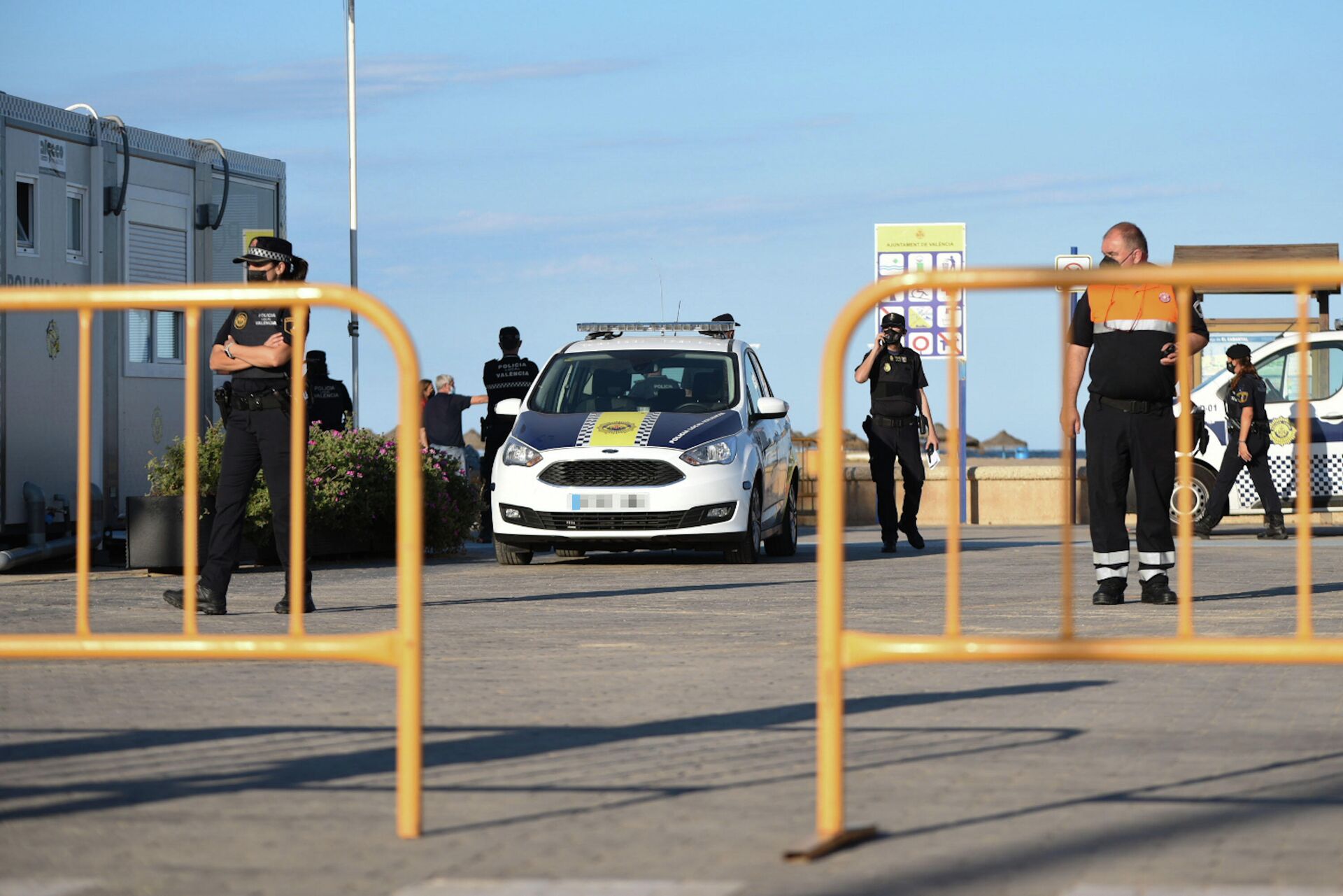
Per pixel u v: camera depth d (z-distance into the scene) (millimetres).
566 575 22609
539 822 7605
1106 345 17312
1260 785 8242
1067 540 8234
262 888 6543
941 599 18359
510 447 24219
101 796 8203
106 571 23109
